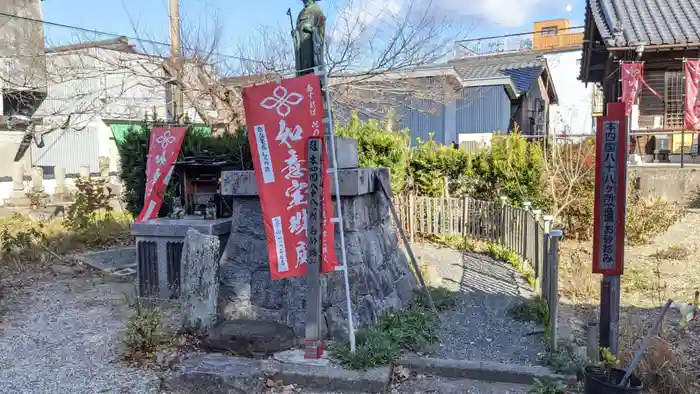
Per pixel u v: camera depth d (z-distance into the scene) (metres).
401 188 11.66
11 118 15.09
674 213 10.86
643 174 12.61
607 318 4.59
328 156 5.41
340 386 4.43
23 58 14.95
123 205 12.66
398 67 11.76
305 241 4.91
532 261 7.87
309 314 4.80
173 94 11.62
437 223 11.27
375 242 6.19
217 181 7.12
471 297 7.11
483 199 11.62
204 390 4.38
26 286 7.46
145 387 4.49
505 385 4.55
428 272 8.05
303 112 4.95
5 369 4.87
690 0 14.23
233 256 5.83
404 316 5.70
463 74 19.00
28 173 15.55
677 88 14.48
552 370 4.59
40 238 9.34
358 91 12.52
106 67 13.75
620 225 4.51
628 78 12.52
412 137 17.31
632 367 3.98
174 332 5.33
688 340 5.38
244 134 7.95
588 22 15.62
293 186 4.92
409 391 4.46
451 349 5.23
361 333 5.08
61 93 17.33
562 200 10.59
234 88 11.60
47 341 5.50
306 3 5.77
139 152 9.19
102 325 5.93
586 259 8.61
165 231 6.68
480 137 16.03
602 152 4.50
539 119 21.91
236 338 4.93
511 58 22.09
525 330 5.80
